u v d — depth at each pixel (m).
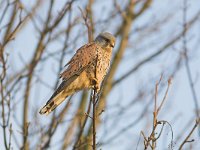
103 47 12.16
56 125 11.58
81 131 11.43
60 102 11.56
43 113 11.06
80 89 11.85
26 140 10.98
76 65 11.81
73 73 11.70
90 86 11.89
